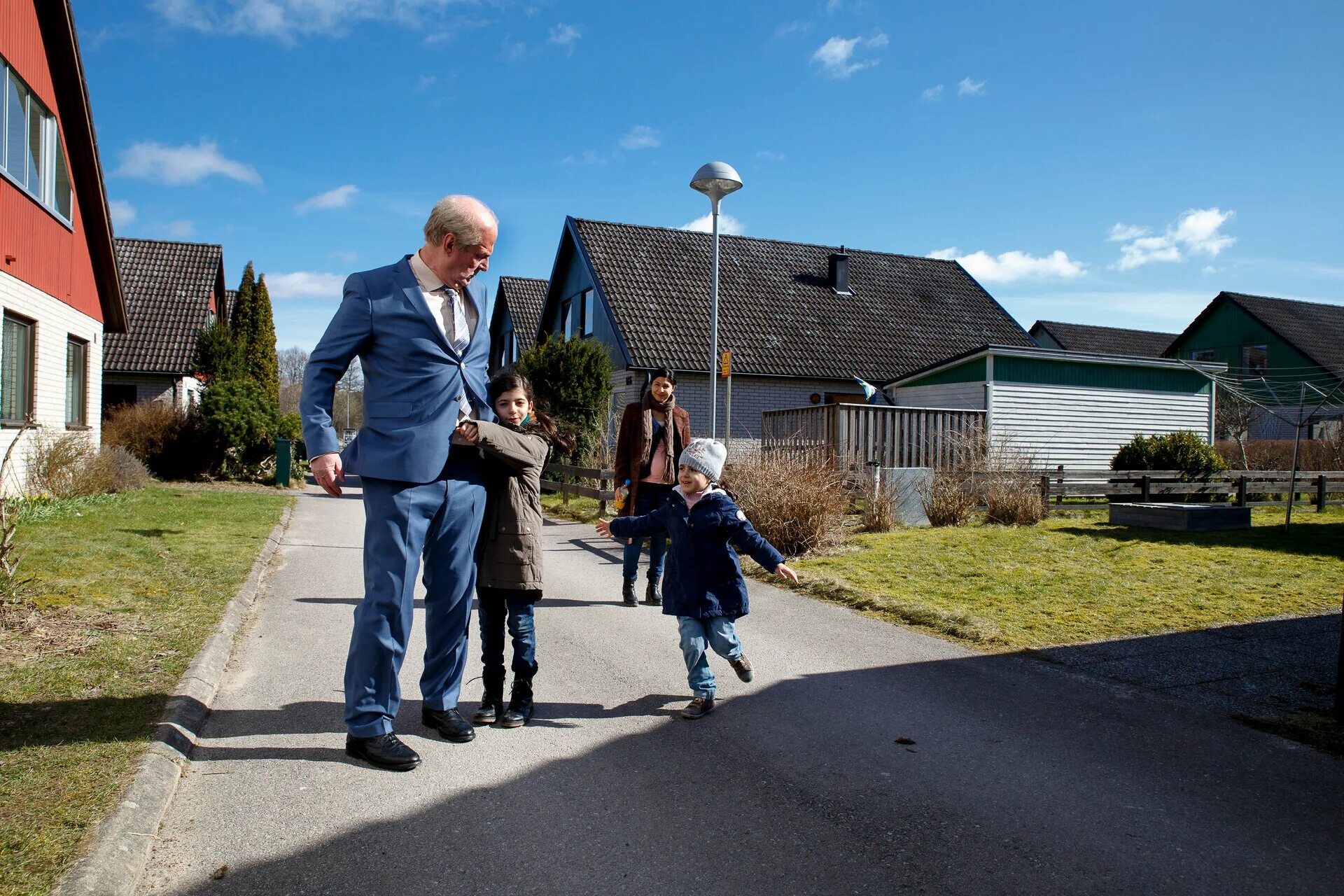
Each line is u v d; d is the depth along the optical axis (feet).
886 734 13.53
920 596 23.07
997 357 56.39
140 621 18.58
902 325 81.41
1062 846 9.96
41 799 10.11
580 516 45.52
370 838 10.06
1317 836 10.21
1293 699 15.12
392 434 12.00
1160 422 61.11
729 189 40.52
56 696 13.62
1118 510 38.32
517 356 93.81
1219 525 36.17
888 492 36.76
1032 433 57.36
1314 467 66.44
